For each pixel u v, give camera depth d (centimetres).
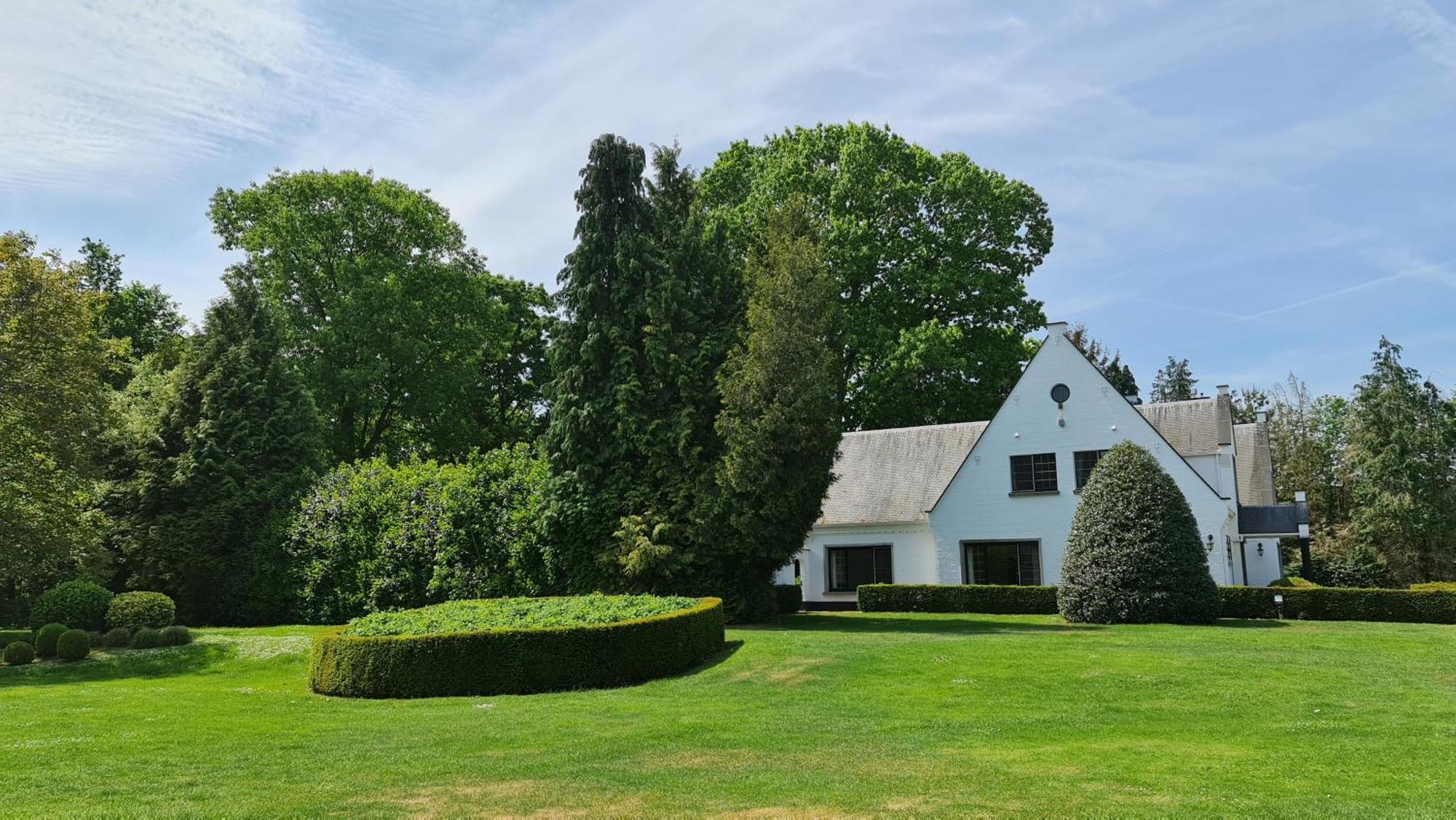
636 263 2288
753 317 2125
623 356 2272
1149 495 2159
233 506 2794
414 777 811
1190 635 1781
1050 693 1184
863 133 3847
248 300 3134
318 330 3672
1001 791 730
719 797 727
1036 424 2908
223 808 701
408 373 3844
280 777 819
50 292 2308
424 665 1391
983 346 3916
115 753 938
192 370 2977
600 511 2212
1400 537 3975
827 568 3133
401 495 2589
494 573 2400
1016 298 3922
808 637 1759
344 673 1428
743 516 2098
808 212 2436
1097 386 2848
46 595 2383
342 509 2625
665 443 2206
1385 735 930
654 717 1109
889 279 3856
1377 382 4138
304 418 3103
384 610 2464
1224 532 2628
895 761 850
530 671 1381
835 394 2205
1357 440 4203
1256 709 1071
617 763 861
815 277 2200
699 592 2177
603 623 1450
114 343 2619
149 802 726
